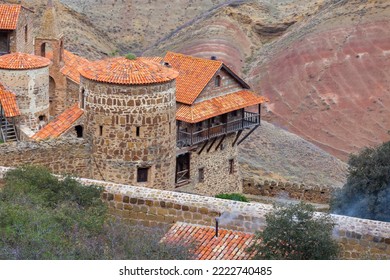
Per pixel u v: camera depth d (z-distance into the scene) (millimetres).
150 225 52562
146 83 71875
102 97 72500
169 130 74000
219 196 92562
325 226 46000
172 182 75375
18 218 46500
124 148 72812
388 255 46750
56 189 54469
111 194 53469
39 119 88625
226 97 94312
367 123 184750
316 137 180375
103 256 44594
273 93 197250
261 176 115562
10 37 101750
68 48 191500
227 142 95812
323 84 197750
